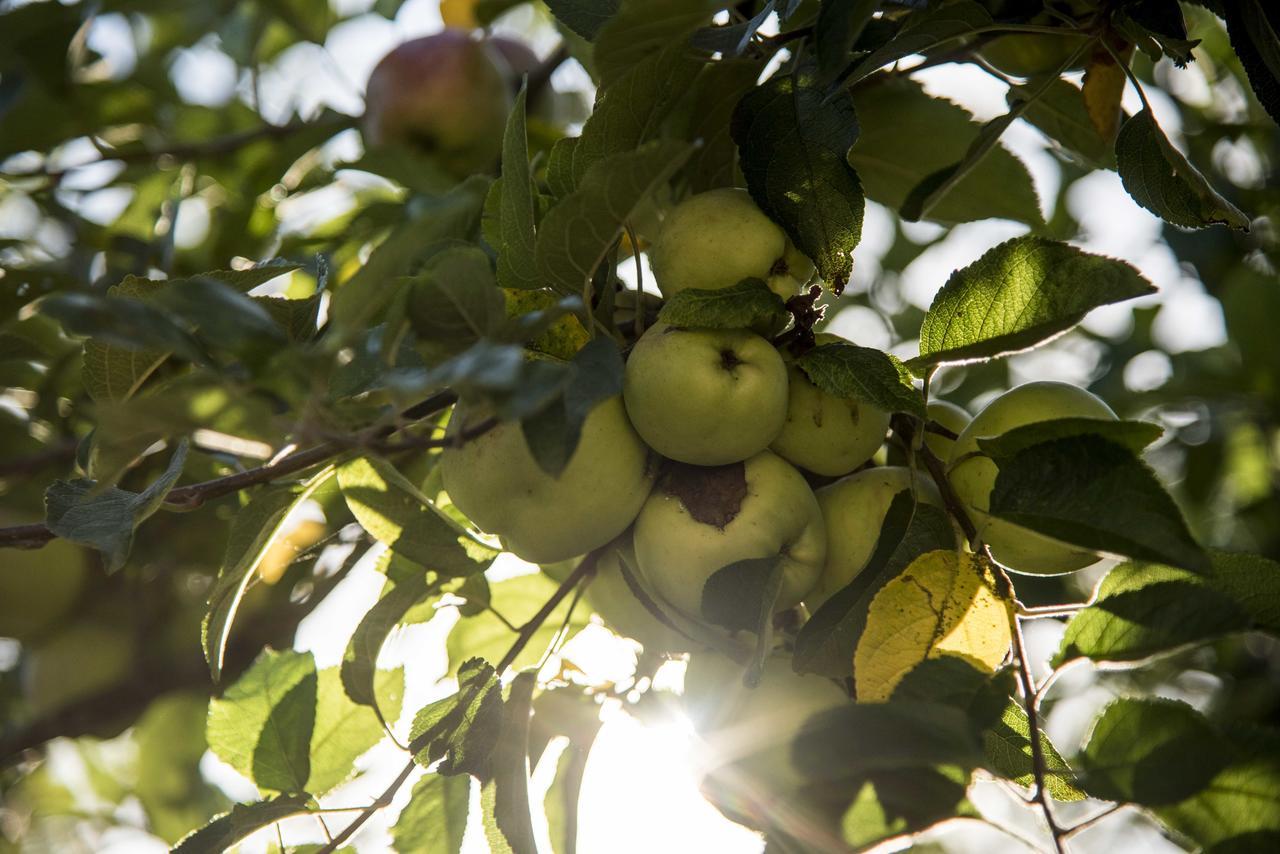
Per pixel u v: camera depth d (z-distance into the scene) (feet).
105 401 5.21
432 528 5.19
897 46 4.91
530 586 6.15
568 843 5.61
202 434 4.03
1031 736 4.16
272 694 5.73
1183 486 11.46
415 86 9.36
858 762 3.70
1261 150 10.80
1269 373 11.16
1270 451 11.99
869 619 4.42
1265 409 11.32
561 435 3.96
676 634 5.27
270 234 9.72
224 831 5.02
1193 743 3.82
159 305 3.82
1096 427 4.23
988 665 4.43
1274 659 11.03
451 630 6.15
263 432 3.92
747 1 5.45
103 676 9.91
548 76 9.96
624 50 4.60
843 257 4.83
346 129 9.73
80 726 9.50
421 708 4.95
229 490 5.03
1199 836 3.90
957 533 4.69
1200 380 11.43
